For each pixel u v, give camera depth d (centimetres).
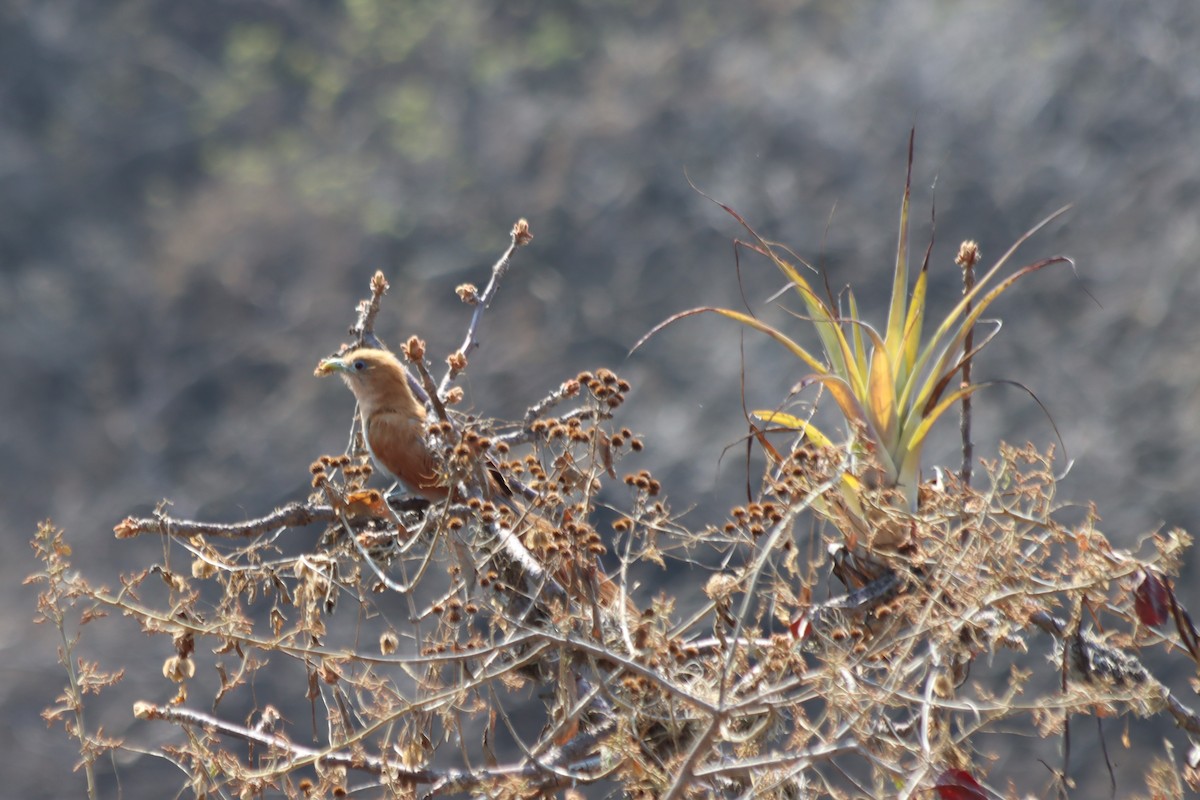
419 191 2512
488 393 2119
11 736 1723
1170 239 2109
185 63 2831
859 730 402
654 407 2012
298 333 2375
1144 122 2272
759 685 427
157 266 2523
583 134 2497
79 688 465
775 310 2112
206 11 2867
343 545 493
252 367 2355
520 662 430
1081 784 1373
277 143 2694
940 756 411
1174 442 1847
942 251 2158
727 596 465
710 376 2030
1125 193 2194
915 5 2542
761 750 443
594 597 452
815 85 2438
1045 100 2317
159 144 2714
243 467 2202
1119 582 478
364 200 2522
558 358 2158
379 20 2808
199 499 2166
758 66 2528
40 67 2750
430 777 439
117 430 2297
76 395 2369
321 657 450
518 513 491
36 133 2712
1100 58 2356
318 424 2242
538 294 2252
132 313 2448
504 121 2569
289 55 2811
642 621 465
